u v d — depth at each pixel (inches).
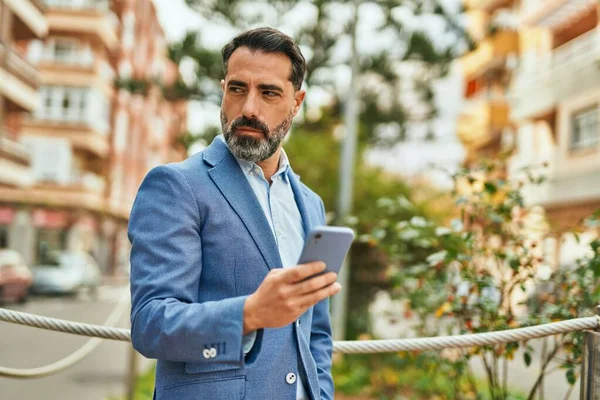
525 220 141.5
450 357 143.9
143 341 62.1
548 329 82.2
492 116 915.4
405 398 229.1
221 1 483.2
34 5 960.3
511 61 946.7
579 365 114.9
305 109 524.1
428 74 555.5
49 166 1315.2
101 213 1481.3
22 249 1259.2
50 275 900.0
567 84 749.9
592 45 719.1
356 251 362.6
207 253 68.9
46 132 1318.9
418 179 408.5
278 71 73.2
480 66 992.2
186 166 71.3
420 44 528.7
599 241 117.5
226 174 72.2
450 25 545.6
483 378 282.7
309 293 58.2
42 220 1296.8
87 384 299.6
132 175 1723.7
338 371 291.6
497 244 137.3
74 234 1421.0
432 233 144.5
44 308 749.3
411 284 175.8
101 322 621.9
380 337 367.6
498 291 129.5
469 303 129.6
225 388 66.5
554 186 746.2
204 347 59.6
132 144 1688.0
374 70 532.7
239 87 73.4
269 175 78.6
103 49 1379.2
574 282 118.4
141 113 1743.4
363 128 547.8
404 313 166.2
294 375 71.1
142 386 281.4
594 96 703.7
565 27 823.7
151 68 1812.3
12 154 967.0
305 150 418.9
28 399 267.6
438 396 164.2
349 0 503.5
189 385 66.2
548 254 135.3
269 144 73.2
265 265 70.2
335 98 545.0
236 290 68.9
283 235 76.7
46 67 1314.0
